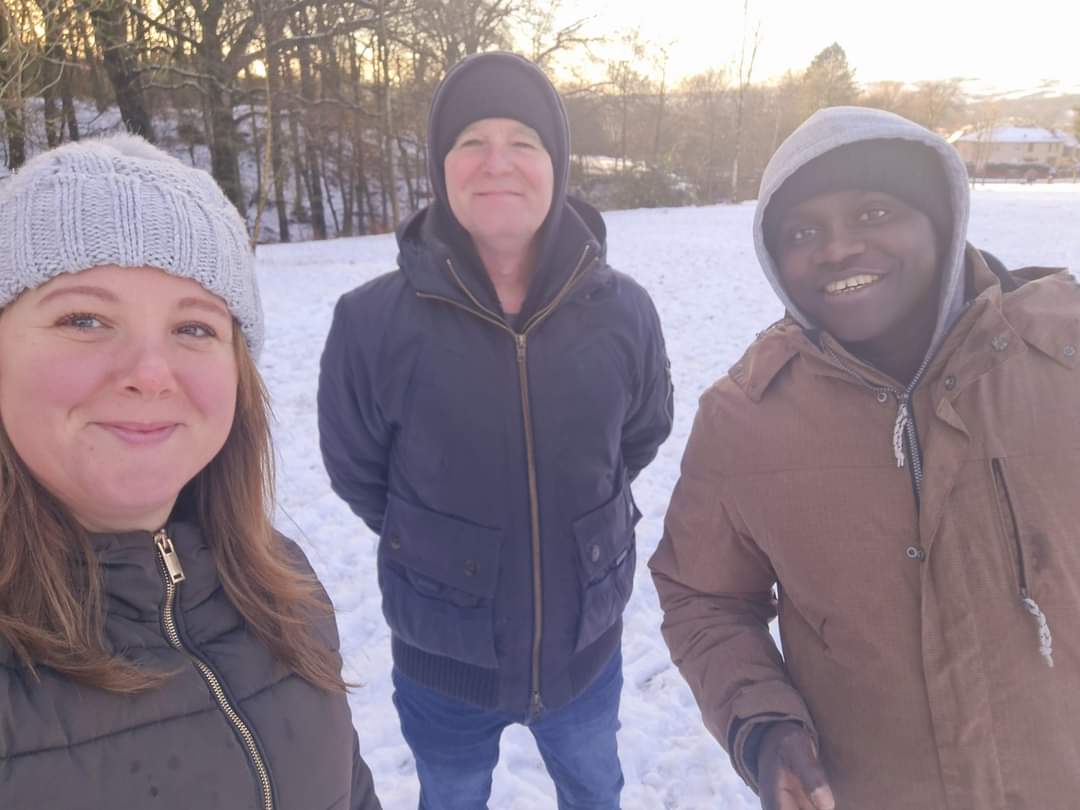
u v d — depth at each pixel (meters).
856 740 1.40
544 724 2.00
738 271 13.03
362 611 3.57
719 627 1.58
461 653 1.80
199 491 1.14
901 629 1.34
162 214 0.93
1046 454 1.27
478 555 1.75
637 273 13.13
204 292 0.98
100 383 0.89
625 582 1.99
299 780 1.07
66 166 0.92
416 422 1.75
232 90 18.47
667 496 4.71
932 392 1.34
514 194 1.68
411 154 30.08
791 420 1.46
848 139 1.30
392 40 23.33
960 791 1.30
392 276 1.86
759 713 1.40
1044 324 1.32
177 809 0.93
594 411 1.80
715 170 43.12
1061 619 1.25
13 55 9.35
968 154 69.00
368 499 2.04
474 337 1.73
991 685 1.28
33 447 0.89
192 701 0.98
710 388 1.66
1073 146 74.00
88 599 0.94
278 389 6.62
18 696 0.86
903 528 1.35
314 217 27.86
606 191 34.97
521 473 1.75
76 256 0.88
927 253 1.34
